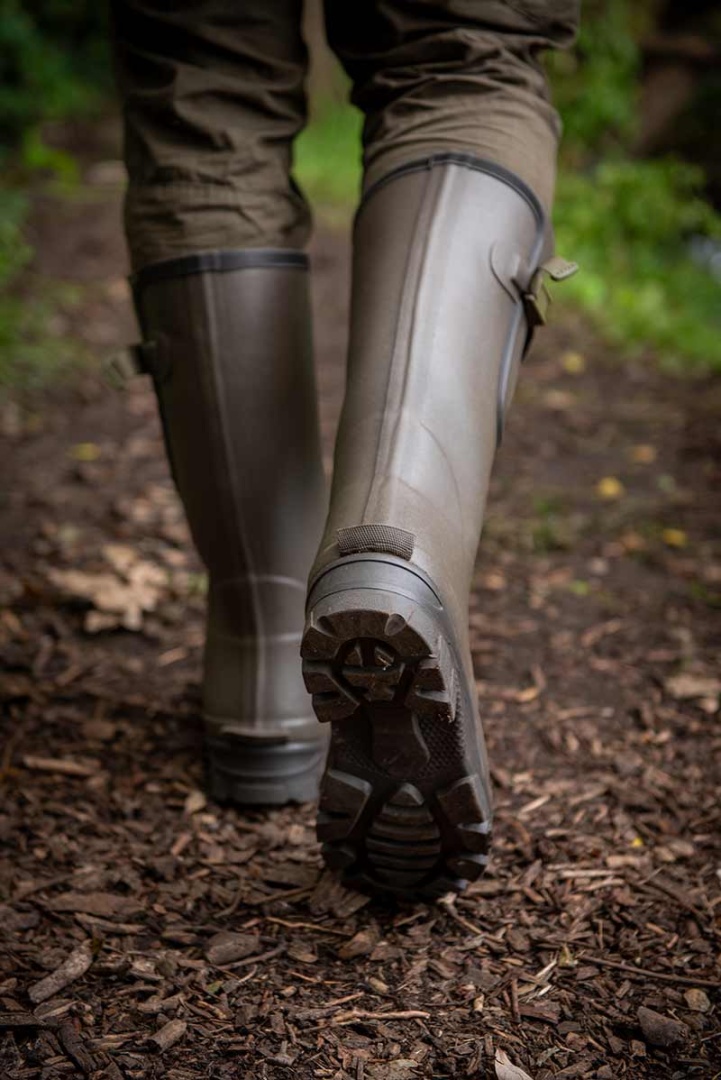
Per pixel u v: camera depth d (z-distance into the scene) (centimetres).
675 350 494
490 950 146
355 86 162
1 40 878
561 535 296
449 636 126
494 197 145
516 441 373
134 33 161
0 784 180
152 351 163
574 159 768
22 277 500
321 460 173
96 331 452
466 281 141
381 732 130
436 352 137
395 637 120
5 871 159
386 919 152
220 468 162
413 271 141
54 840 167
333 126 892
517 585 266
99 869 160
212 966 142
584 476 343
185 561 271
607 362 466
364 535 123
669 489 333
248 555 167
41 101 890
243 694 171
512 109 149
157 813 175
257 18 158
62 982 137
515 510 314
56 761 188
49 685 213
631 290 562
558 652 232
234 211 157
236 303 158
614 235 641
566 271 149
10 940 145
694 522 308
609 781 185
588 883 159
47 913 150
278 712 171
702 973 141
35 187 675
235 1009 134
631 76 800
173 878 159
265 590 168
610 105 758
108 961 142
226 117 158
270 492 164
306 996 137
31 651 226
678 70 927
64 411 377
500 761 191
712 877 161
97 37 995
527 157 149
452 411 136
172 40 158
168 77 158
